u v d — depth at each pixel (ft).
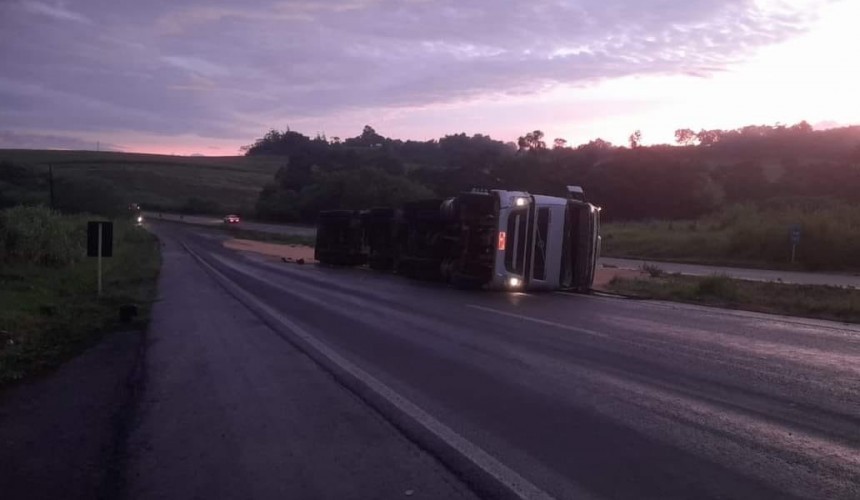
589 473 23.98
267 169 597.93
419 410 31.94
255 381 38.27
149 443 27.71
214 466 25.07
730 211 189.98
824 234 140.15
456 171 275.18
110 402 34.32
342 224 143.43
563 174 252.01
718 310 70.28
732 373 39.17
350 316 64.03
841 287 95.96
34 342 51.65
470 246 90.27
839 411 31.63
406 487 22.98
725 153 365.40
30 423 30.71
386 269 126.31
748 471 24.20
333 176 322.75
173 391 36.24
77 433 29.19
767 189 255.70
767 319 63.10
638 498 21.90
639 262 155.84
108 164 532.73
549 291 89.51
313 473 24.30
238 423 30.35
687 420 30.12
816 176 257.96
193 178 529.86
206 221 391.24
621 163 253.44
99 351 48.37
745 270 135.23
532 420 30.25
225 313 66.90
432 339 50.93
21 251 104.88
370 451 26.53
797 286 96.53
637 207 243.81
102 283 95.04
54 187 229.04
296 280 106.63
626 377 38.14
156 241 228.63
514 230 87.04
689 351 45.78
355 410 32.22
